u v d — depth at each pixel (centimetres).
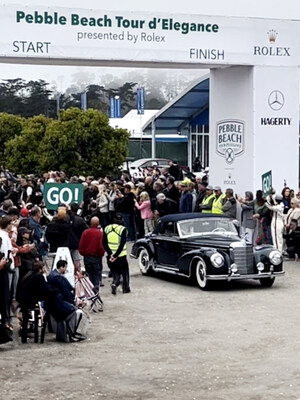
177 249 1919
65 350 1241
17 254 1421
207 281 1805
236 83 2570
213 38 2439
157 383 1038
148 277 2038
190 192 2547
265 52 2506
